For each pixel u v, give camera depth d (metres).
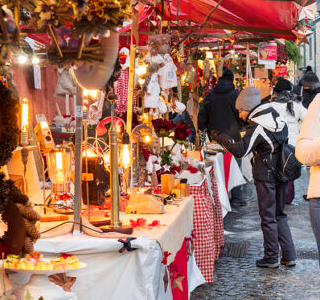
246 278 5.70
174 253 3.41
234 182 8.84
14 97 2.24
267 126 5.71
